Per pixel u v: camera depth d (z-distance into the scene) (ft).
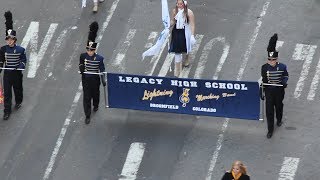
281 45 216.95
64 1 239.50
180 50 205.87
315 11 228.43
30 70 216.33
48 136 195.72
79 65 196.85
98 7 235.61
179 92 192.95
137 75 193.57
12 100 207.41
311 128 192.44
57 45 223.71
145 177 181.88
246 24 225.76
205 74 210.18
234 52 216.54
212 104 192.03
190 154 187.42
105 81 196.24
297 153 185.37
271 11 229.45
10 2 239.91
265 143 188.96
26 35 227.20
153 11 233.35
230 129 193.88
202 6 233.76
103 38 224.74
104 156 188.55
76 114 202.08
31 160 188.96
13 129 198.59
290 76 207.51
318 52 214.07
